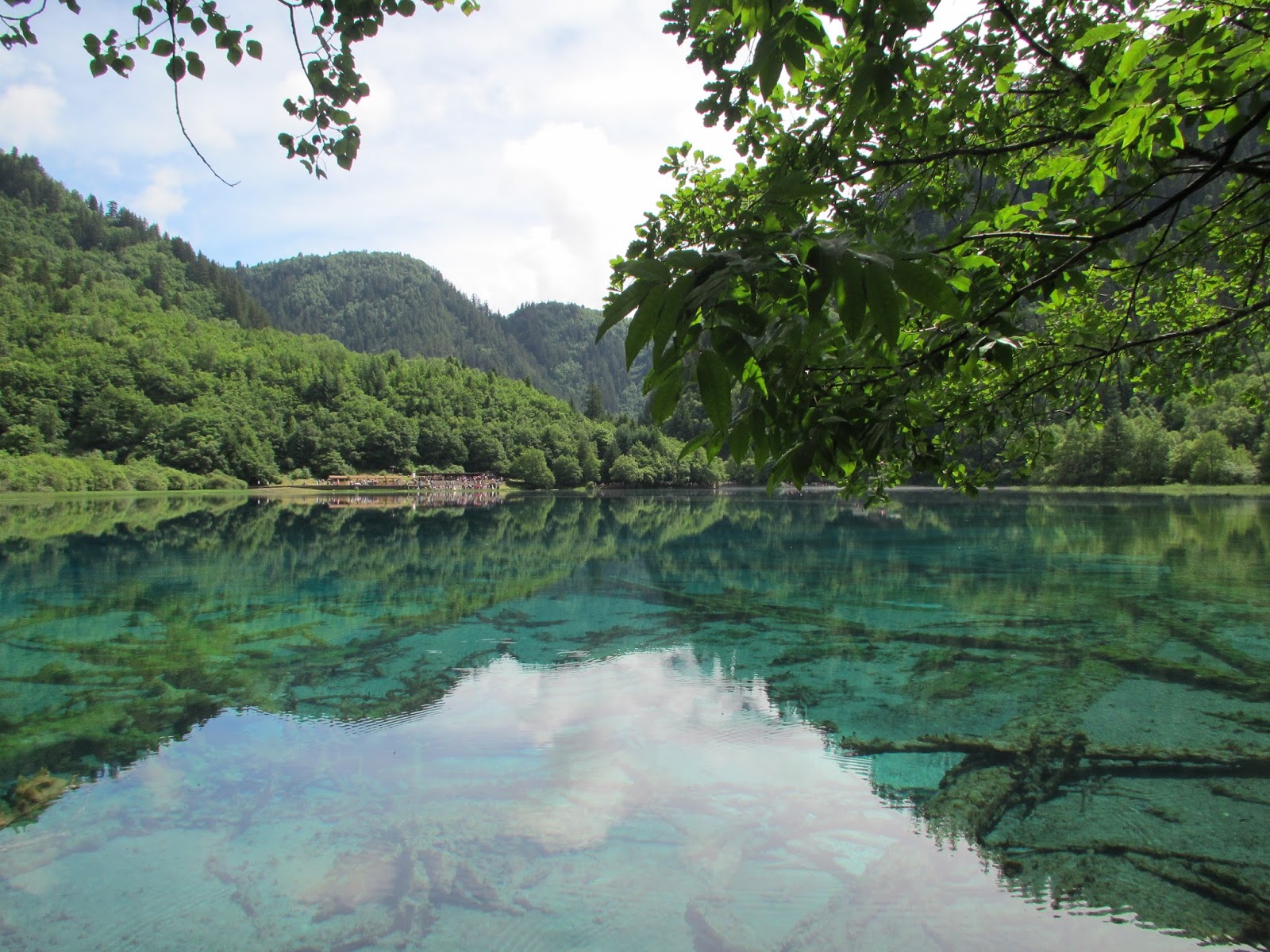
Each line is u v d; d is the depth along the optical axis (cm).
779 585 1734
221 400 9700
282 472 9538
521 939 481
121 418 8219
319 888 537
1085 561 1998
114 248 19762
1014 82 330
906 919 502
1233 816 633
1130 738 795
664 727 838
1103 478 6159
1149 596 1511
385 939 482
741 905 515
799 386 161
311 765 741
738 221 179
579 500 6781
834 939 481
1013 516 3516
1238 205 309
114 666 1097
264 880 546
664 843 595
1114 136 192
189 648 1202
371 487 9256
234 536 3056
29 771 732
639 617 1409
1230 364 468
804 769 728
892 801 663
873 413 203
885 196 376
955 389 383
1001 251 277
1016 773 718
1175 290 462
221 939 482
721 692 961
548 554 2408
